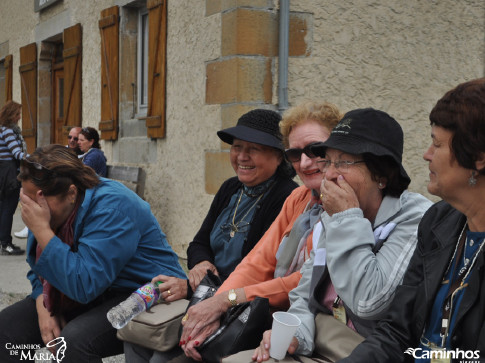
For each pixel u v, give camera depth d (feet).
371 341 4.92
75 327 7.42
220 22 15.60
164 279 7.73
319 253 6.01
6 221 19.89
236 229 8.34
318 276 5.93
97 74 24.64
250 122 8.27
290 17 15.23
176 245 18.35
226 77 15.30
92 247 7.38
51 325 7.80
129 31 22.30
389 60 16.35
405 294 4.93
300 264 6.91
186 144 17.71
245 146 8.20
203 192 16.84
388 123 5.65
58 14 28.66
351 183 5.60
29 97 32.19
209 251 8.94
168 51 18.75
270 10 15.03
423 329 4.71
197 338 6.48
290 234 7.04
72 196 7.52
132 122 21.98
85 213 7.57
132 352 7.39
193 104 17.22
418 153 16.93
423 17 16.60
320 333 5.72
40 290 8.20
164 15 18.69
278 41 15.15
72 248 7.64
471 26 17.10
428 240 4.90
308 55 15.48
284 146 7.96
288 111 7.36
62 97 30.99
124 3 21.83
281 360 5.51
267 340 5.65
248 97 14.96
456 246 4.61
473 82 4.31
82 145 20.68
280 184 8.31
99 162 20.38
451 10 16.87
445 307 4.50
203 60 16.53
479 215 4.38
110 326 7.50
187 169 17.70
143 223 7.99
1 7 37.55
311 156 6.90
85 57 25.80
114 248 7.48
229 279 7.34
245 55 14.89
